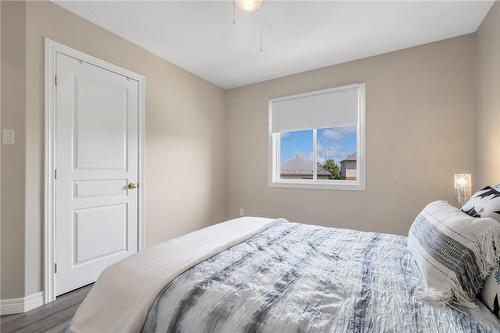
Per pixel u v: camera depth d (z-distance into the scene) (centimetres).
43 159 191
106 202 237
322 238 164
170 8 205
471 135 241
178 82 317
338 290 95
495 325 77
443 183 253
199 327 82
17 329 161
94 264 227
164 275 104
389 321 75
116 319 96
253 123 377
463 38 245
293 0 196
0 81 177
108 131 238
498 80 192
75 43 211
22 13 181
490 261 87
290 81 345
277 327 74
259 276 106
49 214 194
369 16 216
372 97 288
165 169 299
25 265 181
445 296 88
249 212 380
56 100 199
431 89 259
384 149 282
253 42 259
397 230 275
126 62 254
